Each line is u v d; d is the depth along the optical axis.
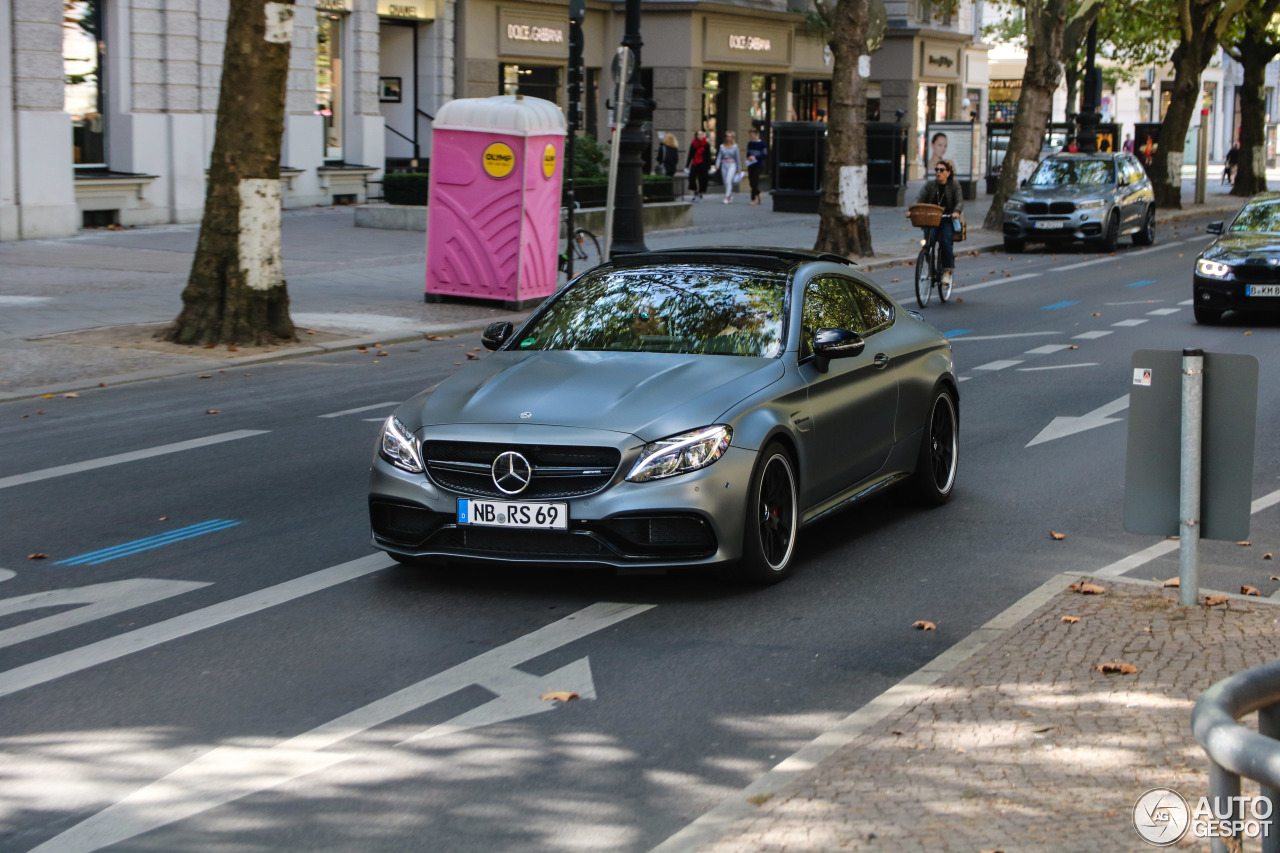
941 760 4.30
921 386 8.09
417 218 26.34
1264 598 6.18
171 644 5.82
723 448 6.23
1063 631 5.63
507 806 4.25
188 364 13.37
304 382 12.72
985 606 6.35
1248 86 48.88
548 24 39.44
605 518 6.06
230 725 4.92
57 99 23.56
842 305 7.73
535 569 6.93
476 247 17.77
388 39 34.59
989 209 36.69
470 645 5.79
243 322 14.34
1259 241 16.89
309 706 5.10
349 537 7.55
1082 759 4.27
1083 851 3.62
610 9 41.91
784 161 35.72
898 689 5.08
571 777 4.46
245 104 14.14
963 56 55.25
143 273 19.44
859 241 25.22
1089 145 40.19
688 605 6.34
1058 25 32.09
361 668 5.51
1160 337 15.77
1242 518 5.86
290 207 29.89
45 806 4.27
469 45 37.06
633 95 22.00
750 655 5.67
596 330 7.24
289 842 4.02
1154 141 47.00
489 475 6.23
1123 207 28.81
